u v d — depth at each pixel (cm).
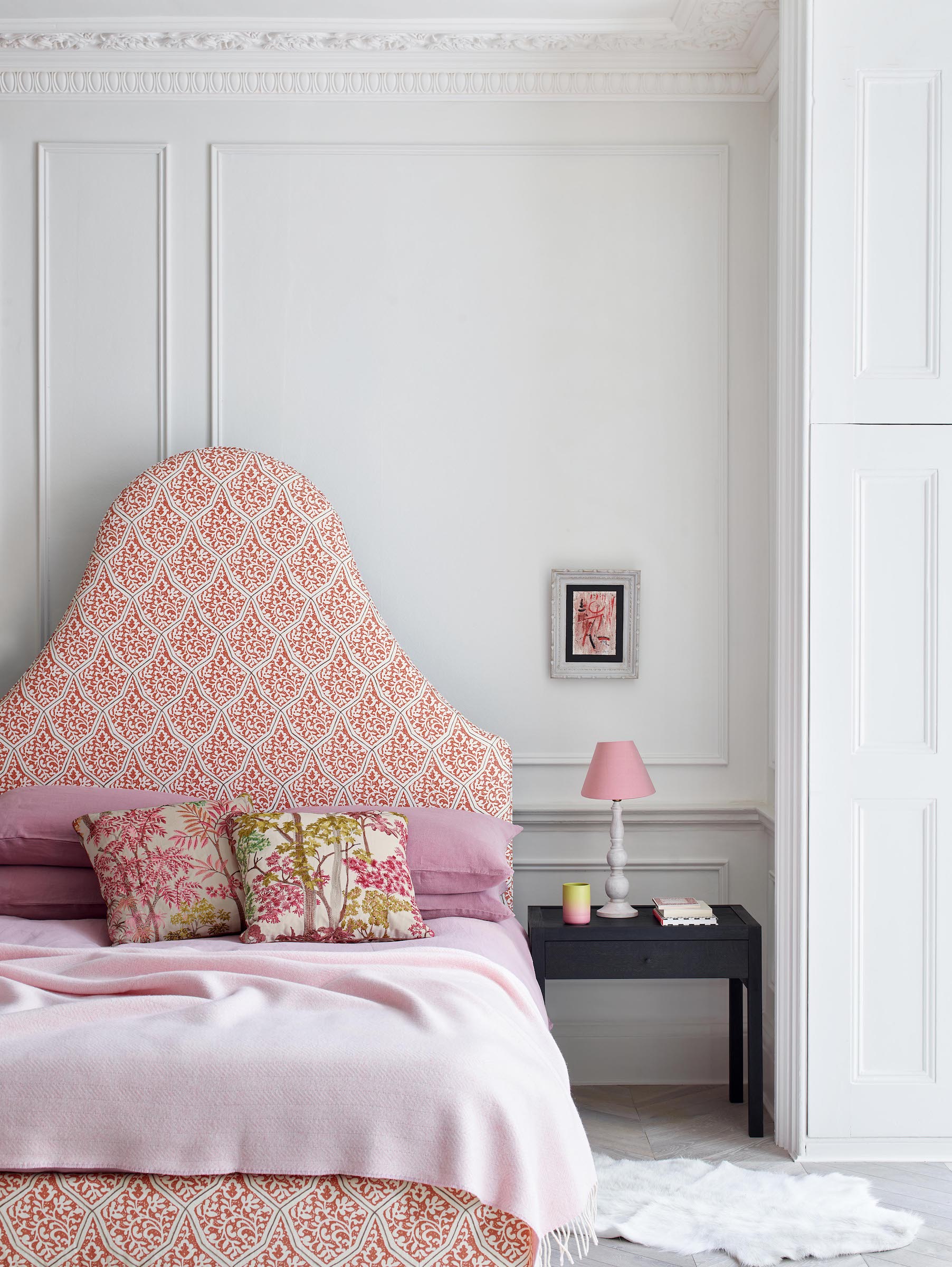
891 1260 244
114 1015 211
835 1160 297
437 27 350
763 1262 242
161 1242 183
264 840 283
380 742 346
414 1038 200
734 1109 337
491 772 346
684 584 368
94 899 296
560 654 366
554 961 316
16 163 366
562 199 367
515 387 368
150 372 368
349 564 356
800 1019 297
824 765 299
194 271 367
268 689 347
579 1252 234
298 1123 185
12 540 369
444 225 367
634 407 368
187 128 367
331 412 368
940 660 299
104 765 343
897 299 299
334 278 367
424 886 301
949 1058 298
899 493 299
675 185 366
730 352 368
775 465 361
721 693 368
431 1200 186
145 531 353
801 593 299
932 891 298
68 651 348
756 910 368
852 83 297
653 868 369
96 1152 185
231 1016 207
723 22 343
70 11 344
